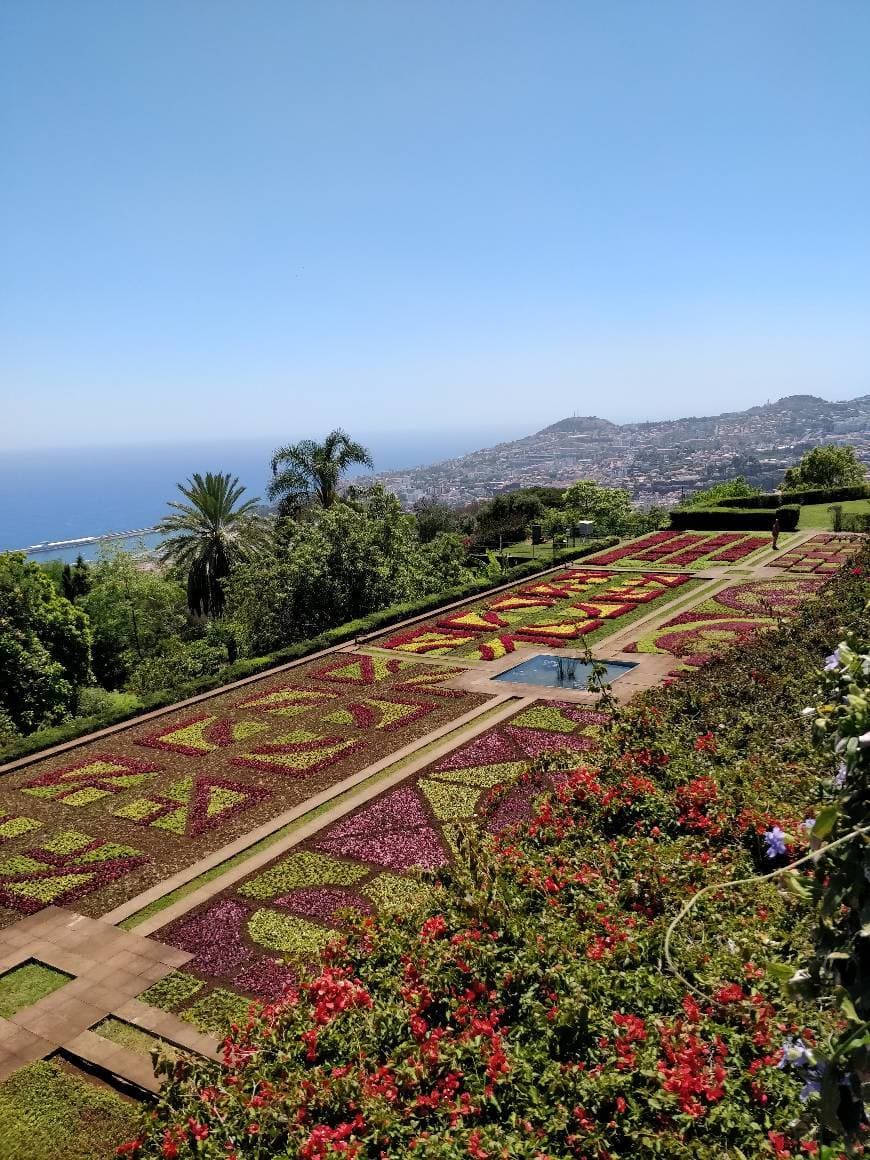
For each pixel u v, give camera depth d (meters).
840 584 20.78
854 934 3.23
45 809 16.02
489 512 61.22
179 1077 6.06
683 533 44.84
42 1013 9.80
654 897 7.50
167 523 36.47
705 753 11.19
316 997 6.58
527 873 8.09
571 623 27.75
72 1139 7.80
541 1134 4.77
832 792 3.73
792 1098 4.74
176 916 11.70
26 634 23.92
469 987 6.25
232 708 21.56
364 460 41.41
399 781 15.69
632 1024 5.44
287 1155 5.01
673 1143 4.54
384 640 27.67
